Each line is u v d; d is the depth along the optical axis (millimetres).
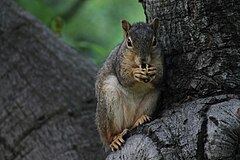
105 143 11656
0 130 14977
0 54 15523
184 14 10609
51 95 15062
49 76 15250
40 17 18969
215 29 10398
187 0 10555
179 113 10078
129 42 11141
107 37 22828
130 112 11312
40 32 15812
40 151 14539
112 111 11359
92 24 22906
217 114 9711
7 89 15195
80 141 14555
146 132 10039
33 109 14969
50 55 15523
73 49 16062
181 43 10680
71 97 15078
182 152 9586
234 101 9930
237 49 10359
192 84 10492
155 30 11008
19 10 16172
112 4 23359
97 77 11875
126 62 11102
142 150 9820
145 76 10734
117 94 11352
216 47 10398
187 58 10602
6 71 15352
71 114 14867
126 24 11398
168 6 10812
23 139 14773
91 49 18484
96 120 11945
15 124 14922
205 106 9977
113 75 11516
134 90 11125
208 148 9469
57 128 14734
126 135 10664
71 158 14320
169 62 10891
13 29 15805
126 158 10008
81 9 22688
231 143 9500
